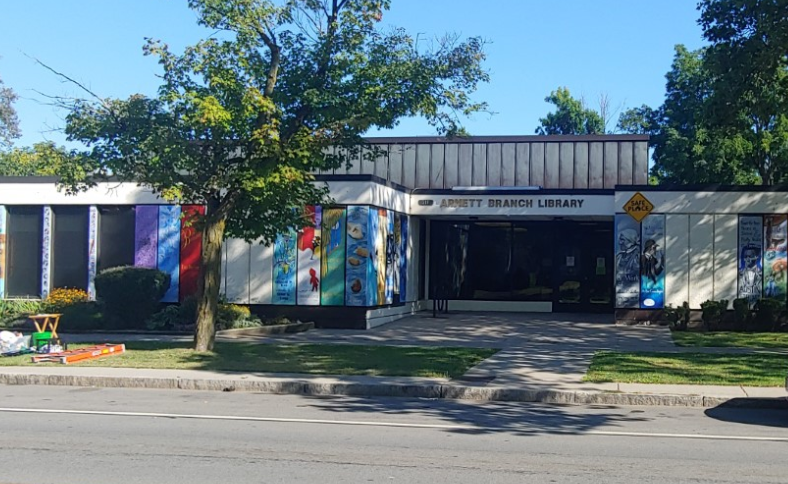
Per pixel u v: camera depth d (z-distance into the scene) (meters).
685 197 24.31
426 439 9.61
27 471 7.74
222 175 16.94
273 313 23.95
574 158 30.34
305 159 16.28
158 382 14.35
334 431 10.09
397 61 17.17
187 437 9.58
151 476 7.57
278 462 8.22
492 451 8.91
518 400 13.19
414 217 28.94
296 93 17.02
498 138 30.75
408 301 28.42
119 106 16.61
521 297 30.80
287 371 15.16
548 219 29.61
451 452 8.83
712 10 21.17
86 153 16.83
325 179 23.67
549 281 30.73
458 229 31.19
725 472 7.98
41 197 25.31
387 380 14.22
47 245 25.28
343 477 7.60
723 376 14.47
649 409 12.37
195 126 15.89
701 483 7.51
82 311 22.62
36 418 10.91
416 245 29.38
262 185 15.80
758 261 23.91
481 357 17.25
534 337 21.62
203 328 17.84
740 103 21.69
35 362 16.20
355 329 23.39
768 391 13.12
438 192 27.78
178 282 24.56
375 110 16.77
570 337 21.62
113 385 14.47
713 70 21.44
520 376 14.71
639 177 29.89
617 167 30.02
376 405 12.55
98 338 20.89
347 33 17.02
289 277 23.91
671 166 38.94
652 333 22.58
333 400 13.09
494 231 31.17
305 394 13.78
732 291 24.00
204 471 7.80
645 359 16.69
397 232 26.62
